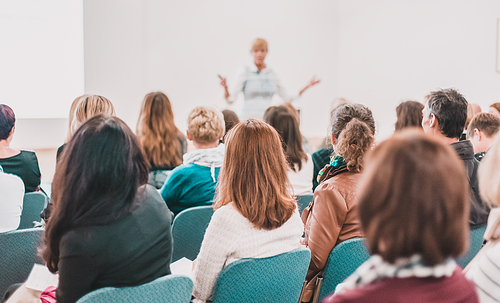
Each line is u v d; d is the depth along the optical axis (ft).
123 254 3.76
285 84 24.21
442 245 2.24
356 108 6.20
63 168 3.76
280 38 23.85
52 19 17.46
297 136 8.34
